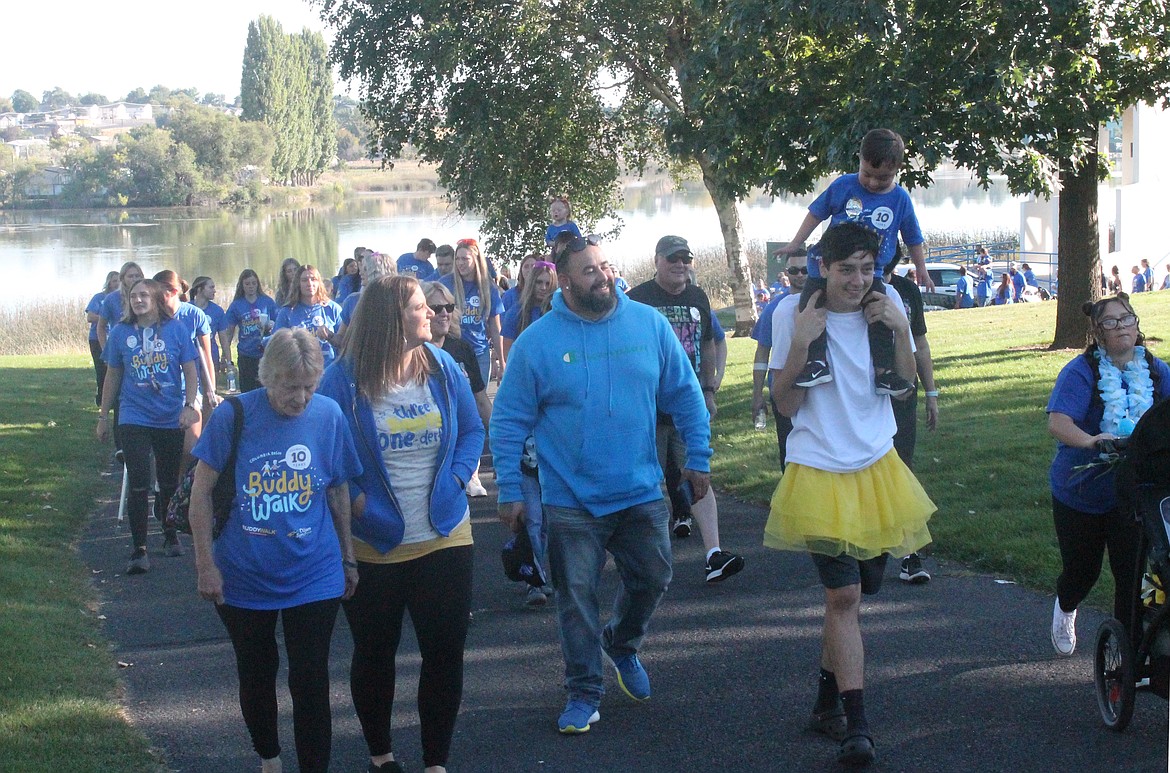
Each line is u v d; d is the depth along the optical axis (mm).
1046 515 7293
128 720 5059
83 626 6371
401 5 24266
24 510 9172
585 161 26469
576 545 4750
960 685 5043
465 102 24422
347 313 9742
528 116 24906
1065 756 4340
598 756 4570
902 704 4875
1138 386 4773
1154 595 4457
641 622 4973
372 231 70438
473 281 10234
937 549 7016
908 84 12672
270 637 4125
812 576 6793
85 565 7875
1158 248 33406
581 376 4691
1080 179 15031
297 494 4023
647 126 26656
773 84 14359
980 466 8719
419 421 4234
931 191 85812
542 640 5980
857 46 13859
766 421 11508
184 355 7676
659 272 6930
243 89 112750
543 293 7953
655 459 4875
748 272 27422
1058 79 12859
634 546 4828
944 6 12688
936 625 5789
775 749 4543
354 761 4645
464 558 4312
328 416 4094
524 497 5250
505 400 4797
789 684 5184
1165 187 33281
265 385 4004
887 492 4418
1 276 50031
